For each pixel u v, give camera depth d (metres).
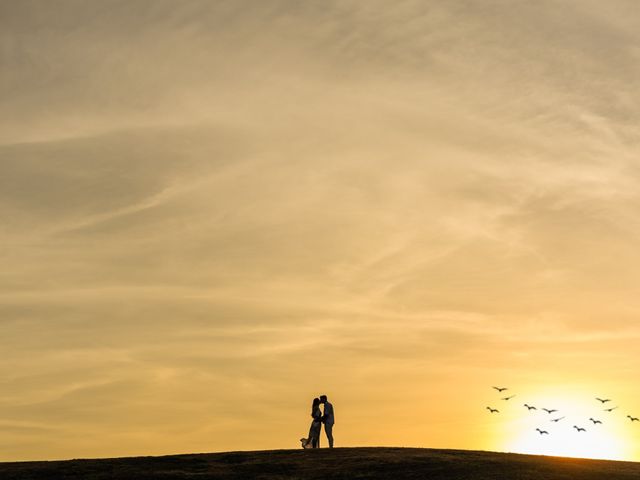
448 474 48.25
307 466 50.97
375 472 49.03
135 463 52.88
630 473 48.94
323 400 59.28
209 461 53.09
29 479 49.12
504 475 47.84
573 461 52.62
